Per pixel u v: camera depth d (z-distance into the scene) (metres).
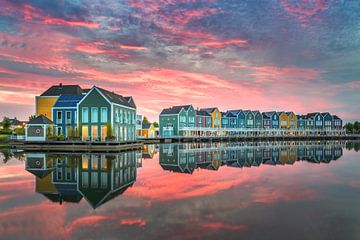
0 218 11.97
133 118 61.75
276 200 14.85
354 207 13.55
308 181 20.39
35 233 10.38
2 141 60.06
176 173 24.12
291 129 125.81
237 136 105.12
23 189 17.34
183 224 11.25
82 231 10.55
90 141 47.06
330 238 9.89
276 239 9.80
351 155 42.16
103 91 52.72
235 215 12.32
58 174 22.84
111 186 18.34
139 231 10.53
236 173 24.33
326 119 143.38
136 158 35.94
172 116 100.19
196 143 81.75
